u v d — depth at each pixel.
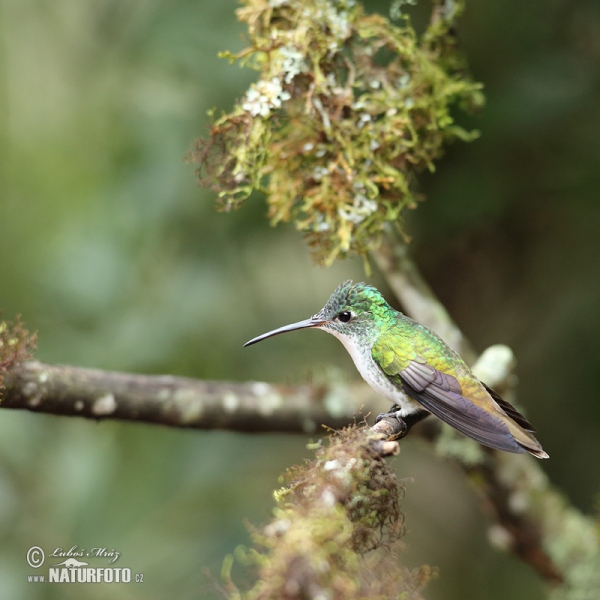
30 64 12.35
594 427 10.51
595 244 10.50
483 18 9.98
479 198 10.20
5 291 11.04
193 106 10.27
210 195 10.24
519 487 8.84
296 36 7.13
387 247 8.57
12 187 11.70
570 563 8.88
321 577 3.98
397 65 7.61
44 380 6.73
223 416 7.75
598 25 10.16
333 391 8.20
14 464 10.14
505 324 11.05
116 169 10.67
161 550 10.02
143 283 10.68
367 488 5.26
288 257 11.52
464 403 7.07
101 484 10.23
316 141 7.32
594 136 10.03
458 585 11.27
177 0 10.20
